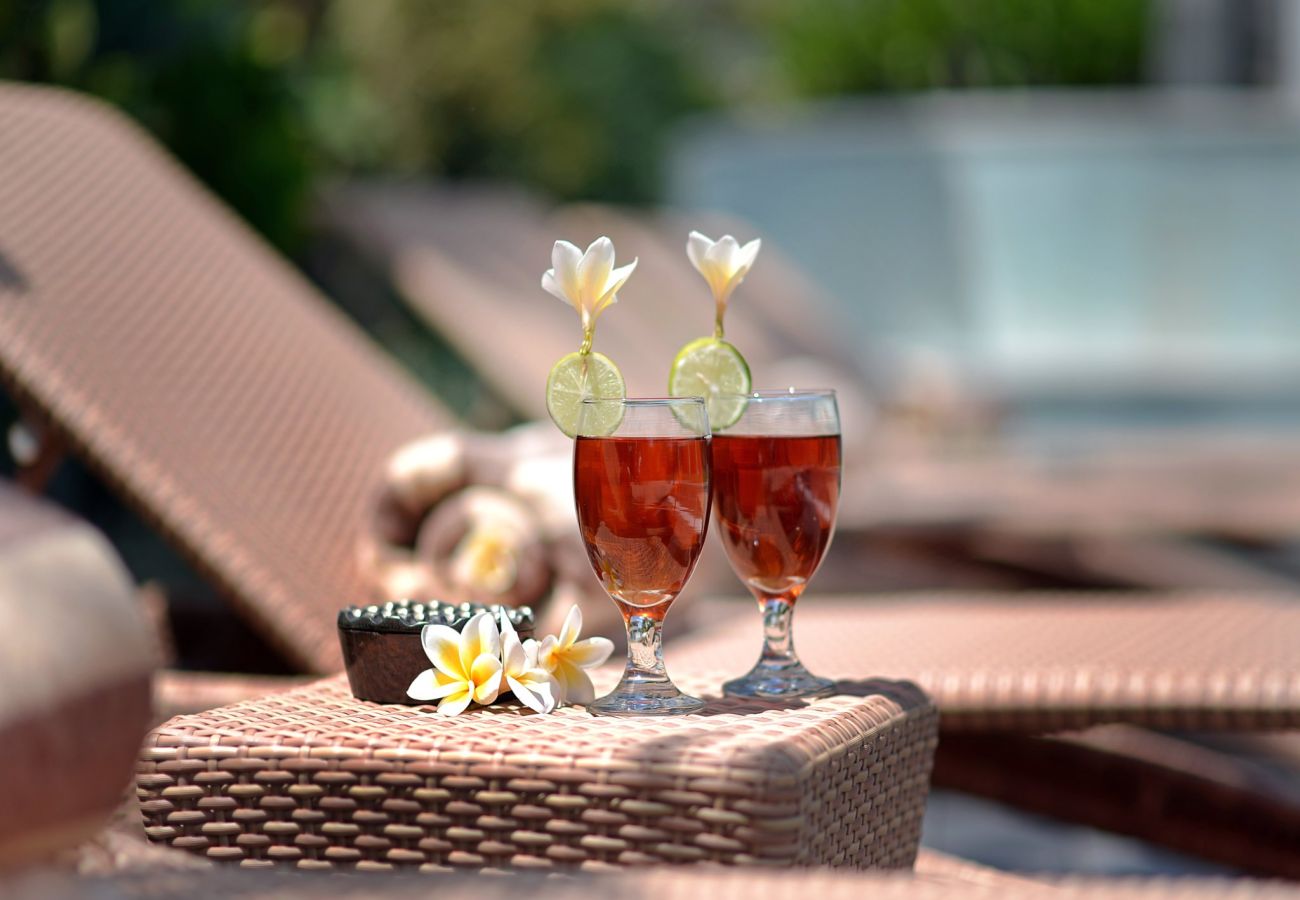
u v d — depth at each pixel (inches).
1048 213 308.5
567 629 49.0
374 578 74.2
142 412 77.0
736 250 50.8
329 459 85.7
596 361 48.0
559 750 41.4
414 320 246.7
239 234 101.7
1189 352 294.5
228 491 76.5
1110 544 168.2
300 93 198.7
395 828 42.4
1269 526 165.8
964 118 328.8
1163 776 82.3
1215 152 301.1
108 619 31.8
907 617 82.6
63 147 95.0
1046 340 303.6
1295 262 295.1
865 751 45.8
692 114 569.3
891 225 320.2
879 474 208.2
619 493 44.9
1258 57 339.3
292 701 49.6
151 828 43.9
